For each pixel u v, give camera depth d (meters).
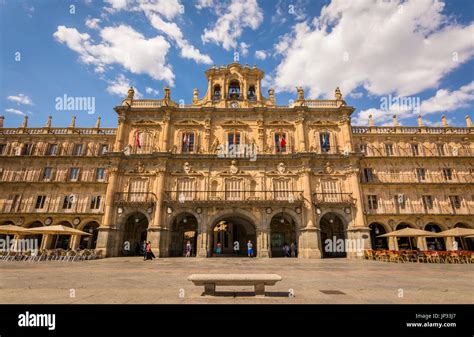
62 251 26.86
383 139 40.75
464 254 24.77
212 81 41.00
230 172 35.41
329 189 34.94
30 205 37.50
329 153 36.38
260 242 32.31
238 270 16.91
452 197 37.53
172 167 35.72
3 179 38.81
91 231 37.91
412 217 36.03
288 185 35.06
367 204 36.91
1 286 9.88
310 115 38.50
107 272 15.23
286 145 37.22
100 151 41.00
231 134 37.81
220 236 44.03
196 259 28.52
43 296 8.06
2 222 37.28
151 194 34.41
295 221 33.12
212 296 8.12
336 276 13.97
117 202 33.44
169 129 37.69
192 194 34.38
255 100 40.38
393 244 35.09
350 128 37.38
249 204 32.88
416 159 39.00
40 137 41.50
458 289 9.80
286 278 13.07
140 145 37.09
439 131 41.41
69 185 38.28
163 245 32.22
